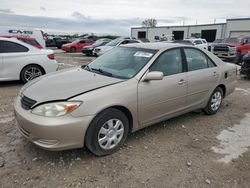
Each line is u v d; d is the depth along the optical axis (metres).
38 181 2.83
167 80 3.92
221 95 5.28
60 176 2.93
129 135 4.05
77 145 3.05
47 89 3.25
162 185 2.84
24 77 7.47
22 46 7.46
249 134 4.28
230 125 4.67
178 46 4.34
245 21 38.09
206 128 4.48
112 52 4.54
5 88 7.07
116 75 3.72
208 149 3.70
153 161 3.31
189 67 4.41
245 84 8.70
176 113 4.27
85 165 3.15
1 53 7.05
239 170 3.19
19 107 3.23
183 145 3.79
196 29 46.00
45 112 2.93
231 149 3.72
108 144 3.35
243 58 9.72
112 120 3.31
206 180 2.96
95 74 3.78
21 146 3.55
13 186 2.73
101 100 3.12
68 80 3.53
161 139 3.96
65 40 33.94
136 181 2.89
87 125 3.03
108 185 2.81
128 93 3.38
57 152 3.41
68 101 2.96
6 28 16.19
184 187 2.83
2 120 4.50
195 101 4.60
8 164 3.11
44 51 7.86
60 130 2.88
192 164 3.28
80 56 20.17
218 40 21.98
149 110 3.73
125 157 3.38
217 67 5.01
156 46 4.23
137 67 3.76
